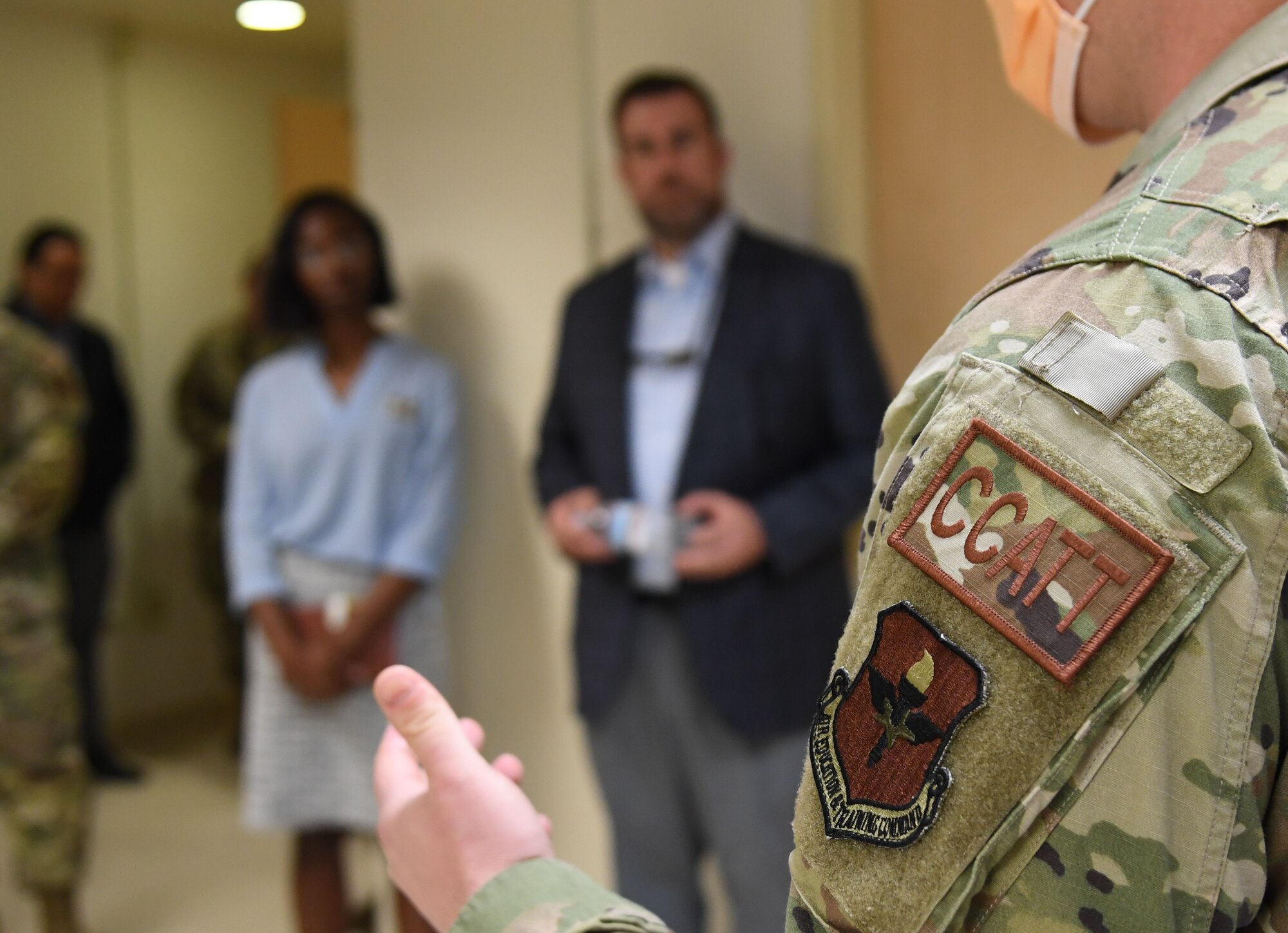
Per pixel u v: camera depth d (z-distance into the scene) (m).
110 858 2.70
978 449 0.42
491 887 0.48
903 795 0.41
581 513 1.65
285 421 1.94
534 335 2.15
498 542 2.23
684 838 1.71
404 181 2.31
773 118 1.82
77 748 2.18
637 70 1.97
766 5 1.81
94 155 3.63
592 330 1.75
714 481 1.59
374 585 1.92
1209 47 0.47
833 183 1.74
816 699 1.55
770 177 1.83
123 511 3.71
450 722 0.52
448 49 2.22
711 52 1.88
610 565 1.66
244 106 3.95
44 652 2.12
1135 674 0.39
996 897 0.40
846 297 1.61
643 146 1.66
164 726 3.73
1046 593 0.40
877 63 1.75
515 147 2.14
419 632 1.95
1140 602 0.39
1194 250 0.41
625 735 1.68
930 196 1.68
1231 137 0.43
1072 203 1.47
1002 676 0.40
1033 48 0.55
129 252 3.71
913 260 1.72
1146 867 0.39
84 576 3.12
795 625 1.58
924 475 0.43
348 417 1.92
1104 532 0.39
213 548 3.20
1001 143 1.55
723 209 1.72
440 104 2.24
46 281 3.03
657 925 0.46
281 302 2.00
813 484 1.55
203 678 3.87
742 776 1.60
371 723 1.89
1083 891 0.39
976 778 0.40
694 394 1.65
